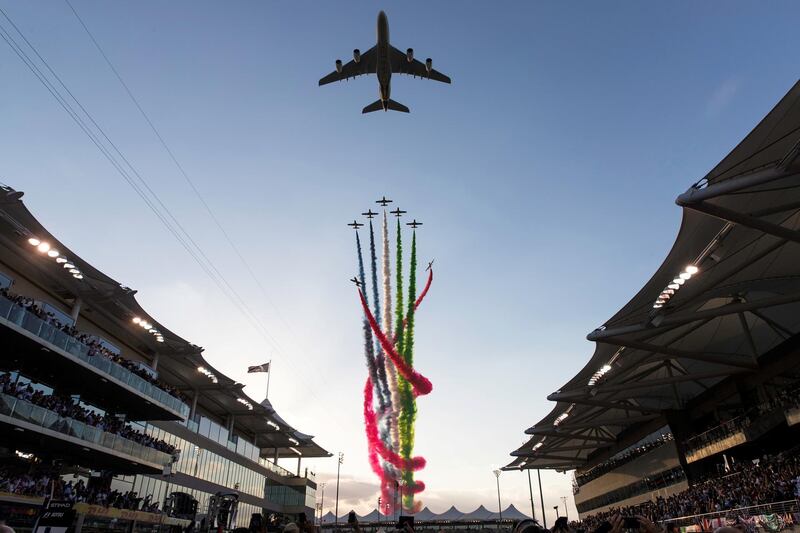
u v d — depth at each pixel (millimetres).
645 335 41094
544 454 82875
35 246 33094
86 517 30906
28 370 33719
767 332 42312
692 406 54562
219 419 72500
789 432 40594
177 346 50844
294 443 92688
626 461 69375
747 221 25891
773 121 23688
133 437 39719
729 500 37219
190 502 43562
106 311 42656
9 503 26828
